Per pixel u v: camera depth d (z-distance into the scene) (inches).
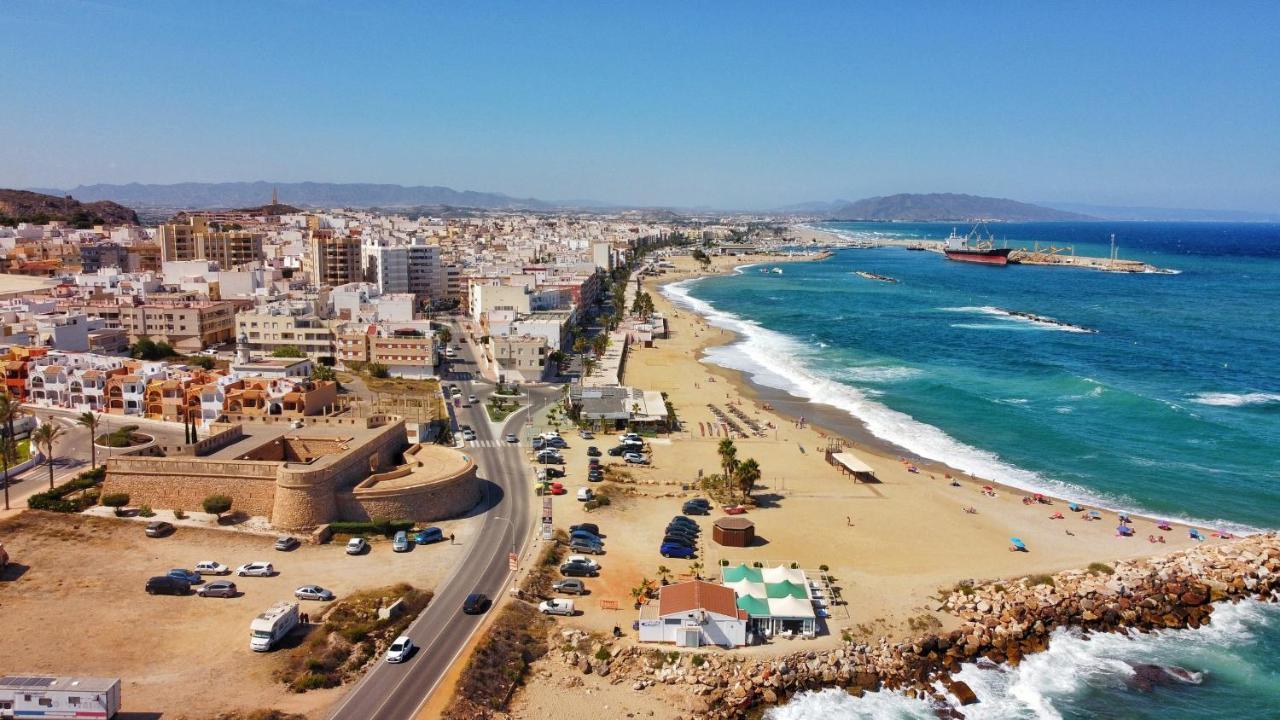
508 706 3297.2
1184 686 3720.5
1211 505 5693.9
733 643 3754.9
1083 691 3666.3
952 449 6934.1
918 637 3890.3
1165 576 4525.1
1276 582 4537.4
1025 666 3828.7
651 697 3408.0
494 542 4734.3
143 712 3090.6
